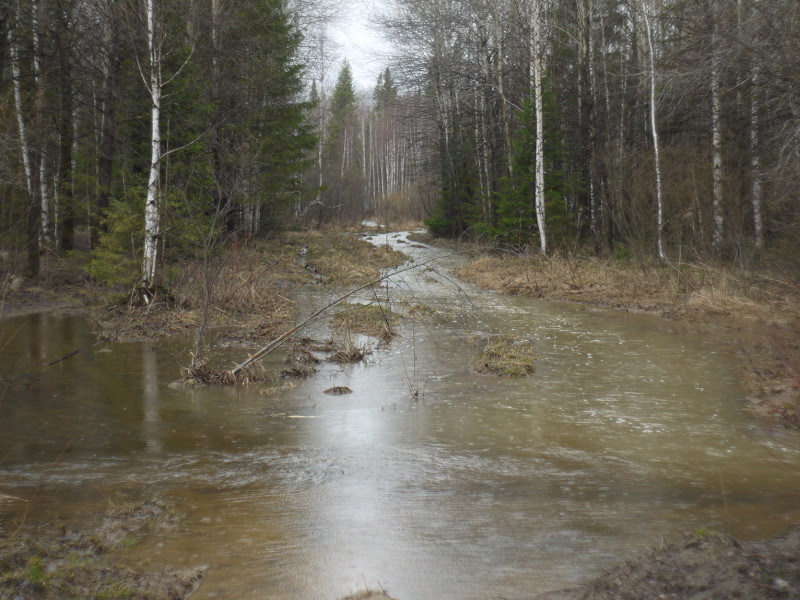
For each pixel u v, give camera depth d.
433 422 6.55
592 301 15.78
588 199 27.38
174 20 17.31
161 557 3.61
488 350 9.74
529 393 7.70
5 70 18.02
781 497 4.46
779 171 14.05
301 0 22.83
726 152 18.89
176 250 16.25
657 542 3.71
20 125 14.94
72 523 4.05
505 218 25.53
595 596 2.95
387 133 67.25
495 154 30.41
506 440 5.93
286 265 21.94
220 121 18.52
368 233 42.53
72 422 6.43
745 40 13.25
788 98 14.08
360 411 6.99
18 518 4.09
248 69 21.06
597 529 3.94
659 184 19.30
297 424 6.48
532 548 3.69
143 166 18.52
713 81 16.39
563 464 5.27
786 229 13.59
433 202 51.59
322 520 4.14
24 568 3.30
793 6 12.09
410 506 4.38
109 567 3.42
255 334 11.38
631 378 8.42
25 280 15.39
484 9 26.83
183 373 8.41
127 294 13.56
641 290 16.25
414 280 20.83
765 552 3.20
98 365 9.02
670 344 10.69
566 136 27.50
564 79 27.44
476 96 31.05
